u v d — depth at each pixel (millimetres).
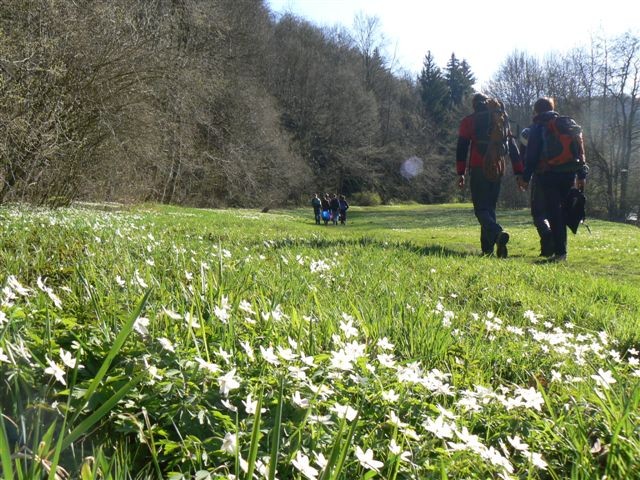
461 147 10062
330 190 75312
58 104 15648
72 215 12469
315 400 1808
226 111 44312
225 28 36906
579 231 23125
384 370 2330
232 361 2168
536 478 1841
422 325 3252
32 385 1658
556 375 2764
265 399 1816
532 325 4418
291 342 2248
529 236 18422
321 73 72812
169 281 3586
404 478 1627
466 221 39094
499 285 6016
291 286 3977
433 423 1745
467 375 2762
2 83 13680
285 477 1520
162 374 1829
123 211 19781
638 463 1762
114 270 3863
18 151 14758
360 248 8547
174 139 26266
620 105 53531
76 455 1474
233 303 2861
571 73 56094
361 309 3539
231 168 40562
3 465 1054
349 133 74375
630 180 54250
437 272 6520
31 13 15117
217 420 1712
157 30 20719
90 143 18641
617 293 6230
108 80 17938
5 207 13977
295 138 70375
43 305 2508
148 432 1604
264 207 52281
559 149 10047
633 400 2244
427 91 100500
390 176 86188
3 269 3848
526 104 66625
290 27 74625
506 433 2057
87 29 17078
